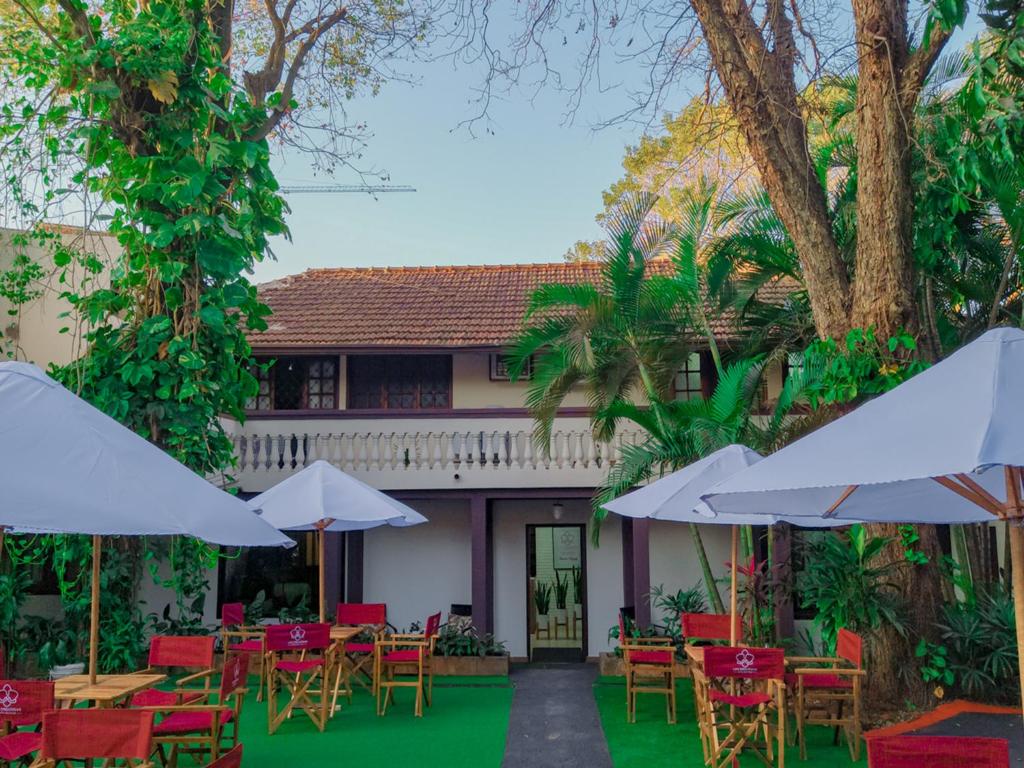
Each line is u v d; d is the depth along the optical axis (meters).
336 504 11.84
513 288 21.38
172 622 14.80
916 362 10.75
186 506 4.96
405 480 17.00
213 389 12.12
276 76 14.48
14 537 12.97
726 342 17.16
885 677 11.12
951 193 11.73
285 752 9.81
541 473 16.97
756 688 10.72
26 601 15.62
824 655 12.42
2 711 6.35
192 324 11.98
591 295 14.12
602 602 18.45
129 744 5.32
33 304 15.31
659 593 16.52
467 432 17.20
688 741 10.34
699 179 14.37
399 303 20.25
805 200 11.70
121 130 11.52
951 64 12.60
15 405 5.07
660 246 14.59
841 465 4.25
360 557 18.44
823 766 9.08
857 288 11.28
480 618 16.67
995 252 13.61
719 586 17.61
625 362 15.04
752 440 12.38
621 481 13.07
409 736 10.62
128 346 12.23
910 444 4.11
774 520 8.64
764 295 18.59
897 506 6.21
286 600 17.95
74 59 11.17
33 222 11.67
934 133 11.88
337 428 17.27
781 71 11.66
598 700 13.02
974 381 4.28
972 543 14.07
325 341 17.67
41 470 4.71
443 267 23.25
